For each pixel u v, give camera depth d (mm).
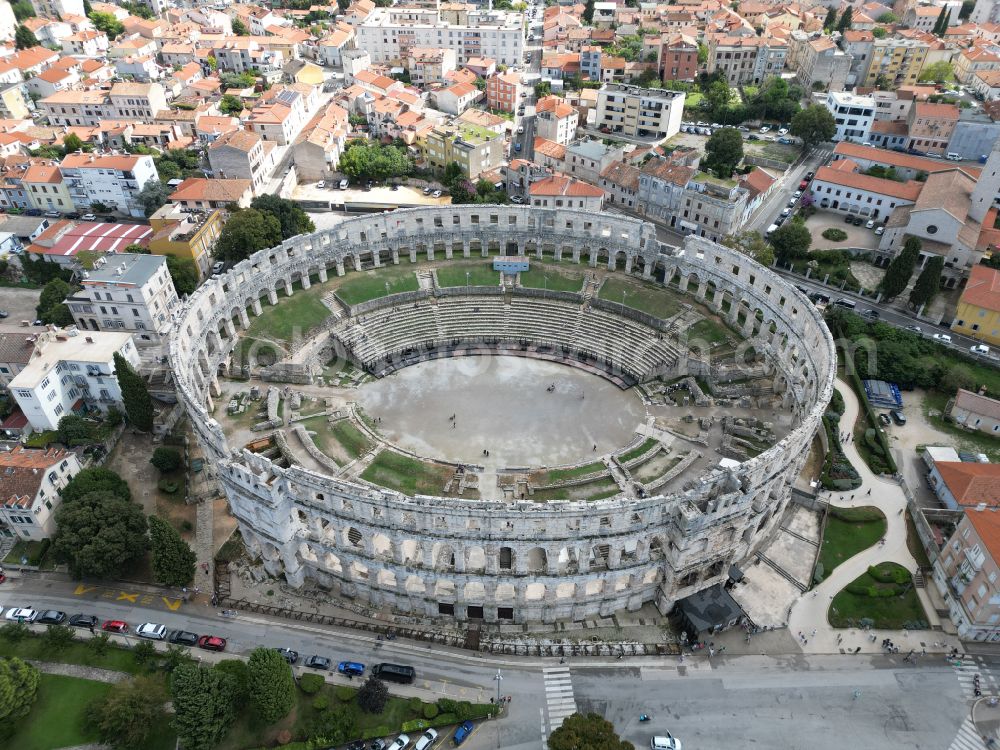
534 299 135500
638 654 83750
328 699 78000
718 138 191375
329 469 100062
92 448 109500
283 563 91188
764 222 173750
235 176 182250
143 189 174875
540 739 75125
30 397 108812
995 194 152000
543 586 88438
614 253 139000
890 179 182000
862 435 111812
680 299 132625
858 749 74312
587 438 109812
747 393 116312
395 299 133500
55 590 91250
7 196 178500
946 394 121562
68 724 77062
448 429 111562
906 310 142000
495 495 96750
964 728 76250
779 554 94188
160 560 86750
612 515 77000
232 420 110438
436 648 84438
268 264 126562
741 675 81250
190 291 144250
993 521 83375
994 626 82312
